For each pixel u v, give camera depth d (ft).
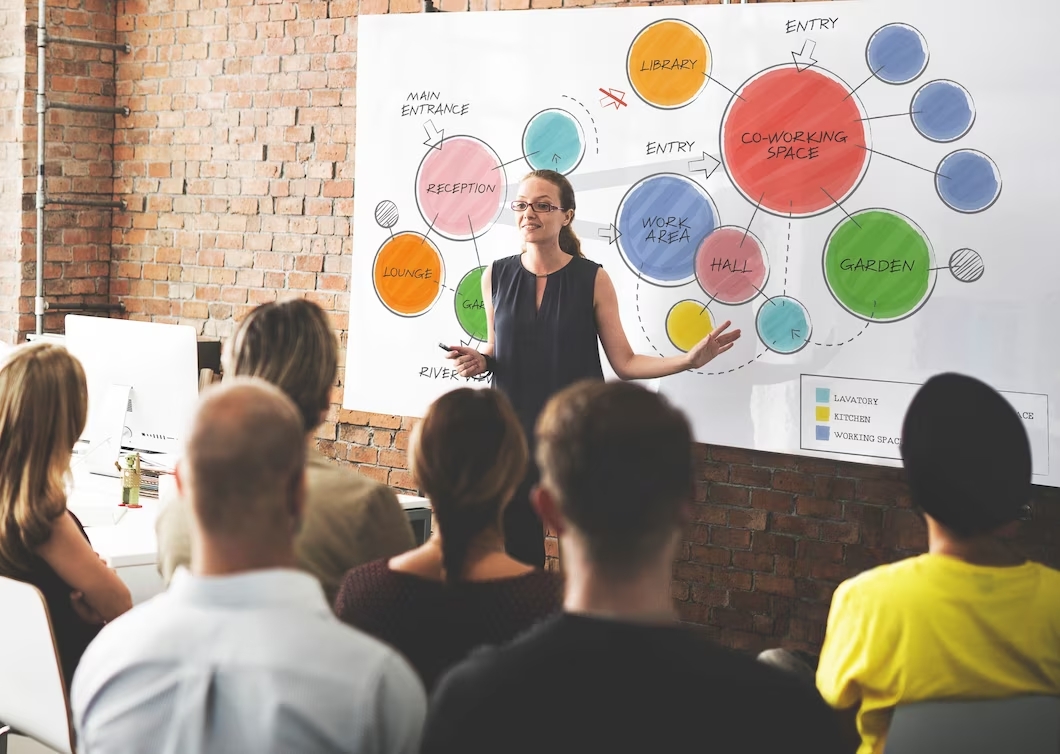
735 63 11.95
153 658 4.40
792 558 12.52
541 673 3.84
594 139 12.79
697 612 13.14
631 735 3.75
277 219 16.28
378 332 14.35
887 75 11.18
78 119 17.42
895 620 5.50
